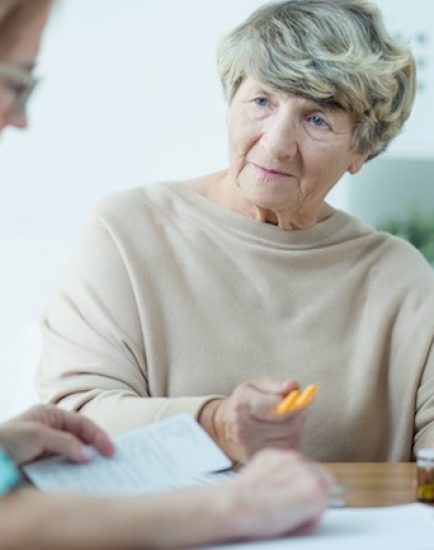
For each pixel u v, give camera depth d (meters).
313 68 1.50
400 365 1.67
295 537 0.81
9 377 2.69
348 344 1.65
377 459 1.65
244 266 1.64
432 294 1.70
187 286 1.62
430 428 1.61
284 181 1.57
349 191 2.98
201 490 0.78
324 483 0.81
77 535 0.69
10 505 0.71
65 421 1.10
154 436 1.14
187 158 2.88
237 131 1.58
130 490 0.99
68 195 2.79
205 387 1.56
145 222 1.66
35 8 0.76
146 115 2.85
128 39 2.82
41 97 2.76
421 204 2.99
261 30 1.54
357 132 1.61
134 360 1.57
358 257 1.72
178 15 2.84
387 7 2.92
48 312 1.63
